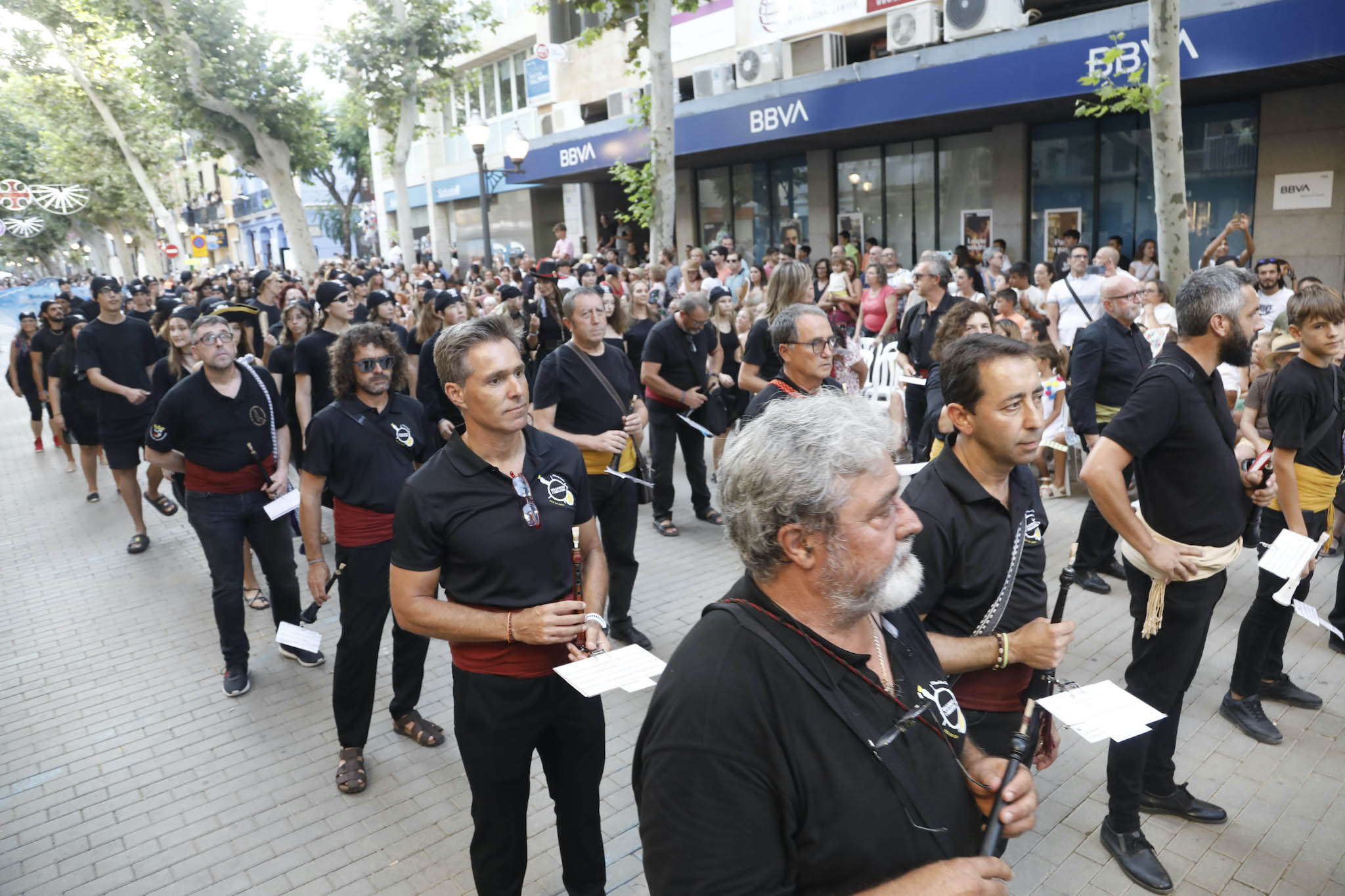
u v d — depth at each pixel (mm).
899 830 1365
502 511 2656
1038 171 13625
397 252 27078
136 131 32656
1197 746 3932
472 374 2572
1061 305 8586
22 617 6145
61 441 10758
